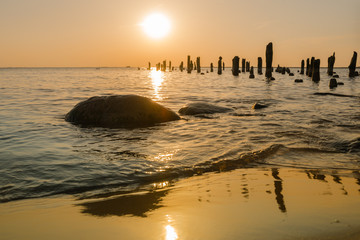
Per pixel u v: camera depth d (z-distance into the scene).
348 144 5.15
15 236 2.18
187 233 2.11
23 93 16.47
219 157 4.58
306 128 6.80
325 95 15.49
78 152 4.88
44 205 2.92
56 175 3.81
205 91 18.91
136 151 4.96
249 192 3.11
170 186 3.46
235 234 2.06
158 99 13.86
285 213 2.45
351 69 41.62
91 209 2.76
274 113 9.27
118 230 2.22
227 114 9.20
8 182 3.58
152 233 2.14
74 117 7.98
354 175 3.72
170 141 5.70
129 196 3.14
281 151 4.88
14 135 6.14
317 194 2.99
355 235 1.98
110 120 7.69
